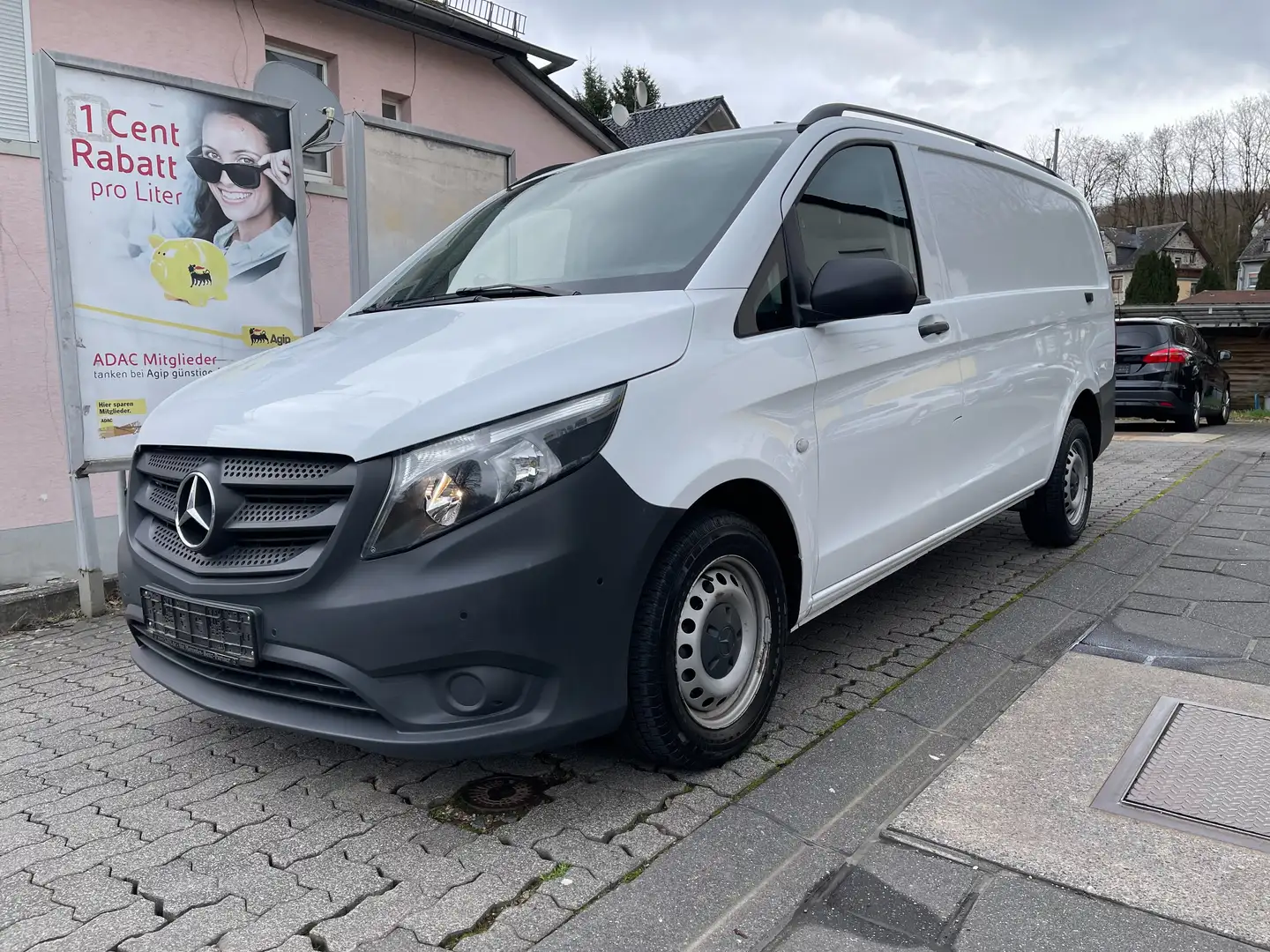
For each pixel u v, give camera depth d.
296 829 2.65
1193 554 5.27
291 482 2.45
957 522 4.15
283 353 3.21
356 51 9.31
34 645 4.60
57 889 2.39
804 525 3.10
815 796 2.71
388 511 2.33
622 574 2.48
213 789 2.93
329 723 2.46
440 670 2.34
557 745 2.47
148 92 4.87
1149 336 14.05
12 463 6.12
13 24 6.52
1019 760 2.85
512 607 2.32
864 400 3.41
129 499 3.10
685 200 3.31
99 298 4.82
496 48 10.37
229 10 8.05
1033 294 4.84
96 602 5.05
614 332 2.64
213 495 2.56
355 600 2.32
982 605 4.46
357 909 2.25
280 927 2.19
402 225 6.36
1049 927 2.09
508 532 2.34
